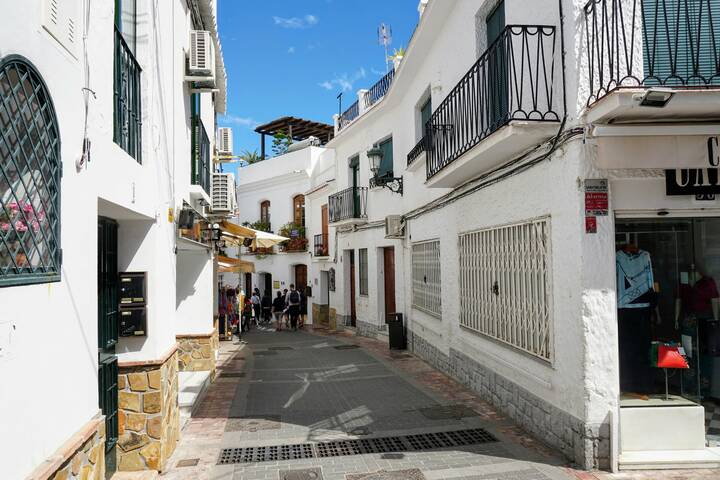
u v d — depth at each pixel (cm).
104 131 391
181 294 1001
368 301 1627
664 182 499
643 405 502
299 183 2366
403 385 903
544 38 570
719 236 523
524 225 632
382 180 1372
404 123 1312
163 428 529
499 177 695
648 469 477
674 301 525
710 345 531
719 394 531
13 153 253
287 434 644
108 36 405
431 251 1100
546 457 530
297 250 2283
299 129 3017
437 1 874
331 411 749
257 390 913
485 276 772
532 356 605
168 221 604
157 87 557
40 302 279
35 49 275
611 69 451
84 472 326
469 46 806
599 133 472
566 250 521
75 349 326
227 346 1571
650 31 504
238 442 617
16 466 249
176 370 618
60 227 304
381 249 1546
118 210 461
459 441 595
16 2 254
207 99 1037
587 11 496
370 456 557
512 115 558
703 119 474
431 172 907
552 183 551
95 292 365
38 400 274
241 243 1402
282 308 2105
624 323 522
